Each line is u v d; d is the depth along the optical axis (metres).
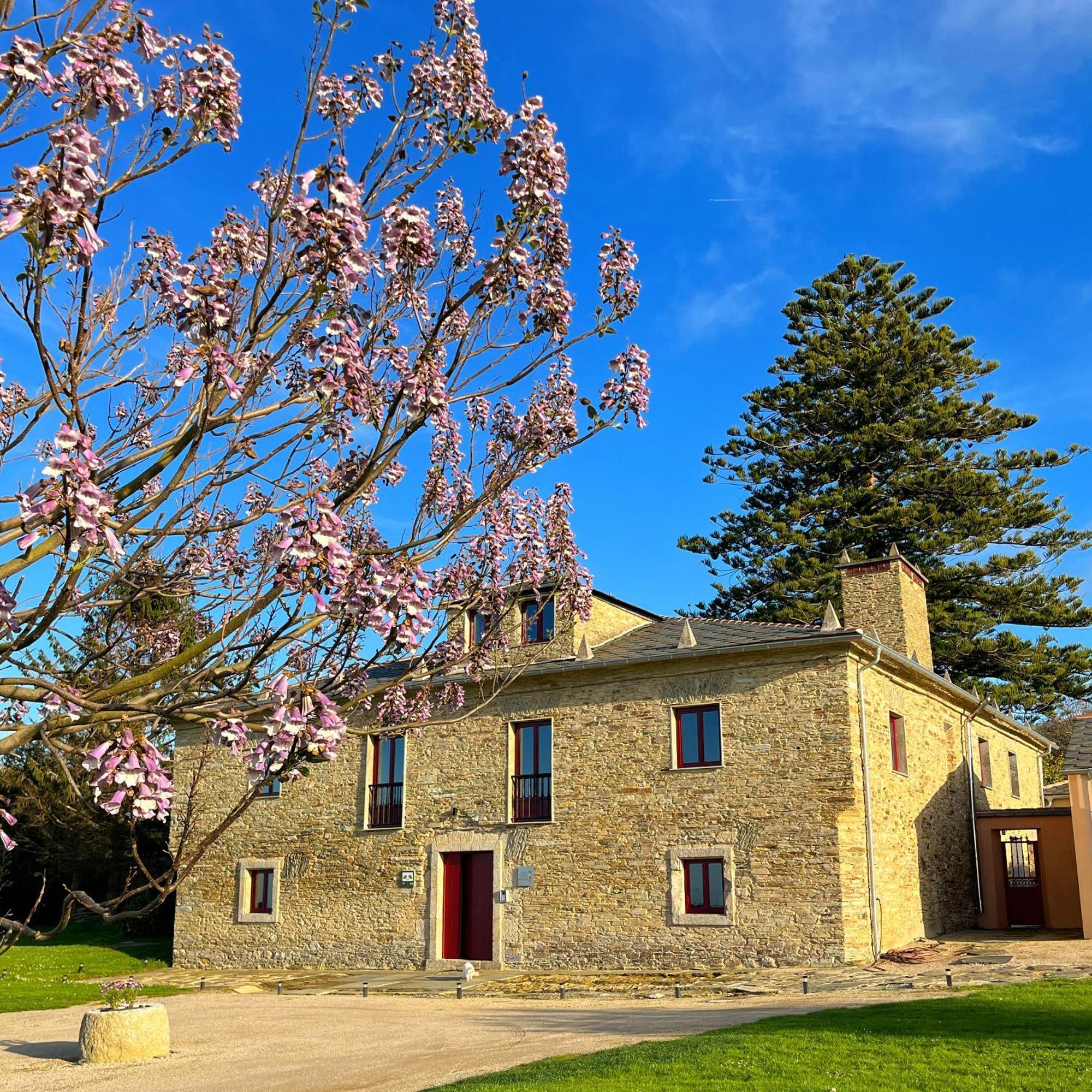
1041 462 38.50
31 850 32.31
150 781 4.20
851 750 18.48
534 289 5.51
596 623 22.80
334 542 4.36
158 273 5.78
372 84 5.33
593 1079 8.80
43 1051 13.77
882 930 18.73
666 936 19.31
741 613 40.91
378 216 5.17
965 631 36.69
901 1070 8.52
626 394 6.05
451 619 6.71
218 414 5.06
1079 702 41.66
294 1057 12.27
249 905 24.73
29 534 3.92
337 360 4.80
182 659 4.67
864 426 40.88
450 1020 14.81
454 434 6.80
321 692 4.53
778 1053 9.48
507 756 21.84
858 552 38.09
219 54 4.76
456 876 22.22
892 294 42.91
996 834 24.20
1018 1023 10.60
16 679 4.41
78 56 4.06
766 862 18.70
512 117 5.30
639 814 20.12
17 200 3.83
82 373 5.05
